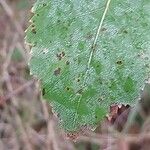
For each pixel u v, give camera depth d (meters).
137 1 0.14
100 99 0.14
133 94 0.13
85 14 0.14
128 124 0.34
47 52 0.14
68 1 0.14
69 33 0.14
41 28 0.14
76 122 0.14
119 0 0.14
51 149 0.39
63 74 0.14
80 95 0.14
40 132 0.41
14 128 0.42
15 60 0.42
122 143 0.37
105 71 0.13
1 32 0.43
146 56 0.13
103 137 0.36
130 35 0.13
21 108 0.42
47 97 0.14
